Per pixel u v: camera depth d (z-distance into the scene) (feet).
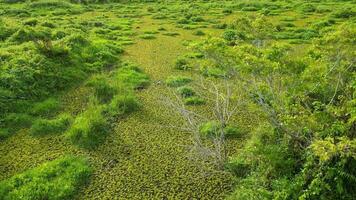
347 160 23.95
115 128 40.47
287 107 26.48
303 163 26.03
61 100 47.80
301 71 28.35
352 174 24.04
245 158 31.30
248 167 30.76
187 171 32.68
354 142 21.58
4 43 62.90
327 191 23.73
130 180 31.89
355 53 27.73
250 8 109.91
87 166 33.37
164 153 35.55
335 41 28.73
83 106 46.11
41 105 44.86
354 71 28.99
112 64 62.39
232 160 31.55
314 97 28.66
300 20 93.04
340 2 113.09
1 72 47.67
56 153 36.22
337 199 23.63
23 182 31.19
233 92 40.63
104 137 38.42
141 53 69.56
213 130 37.60
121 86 48.16
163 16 105.81
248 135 37.47
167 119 42.37
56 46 58.44
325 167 23.82
